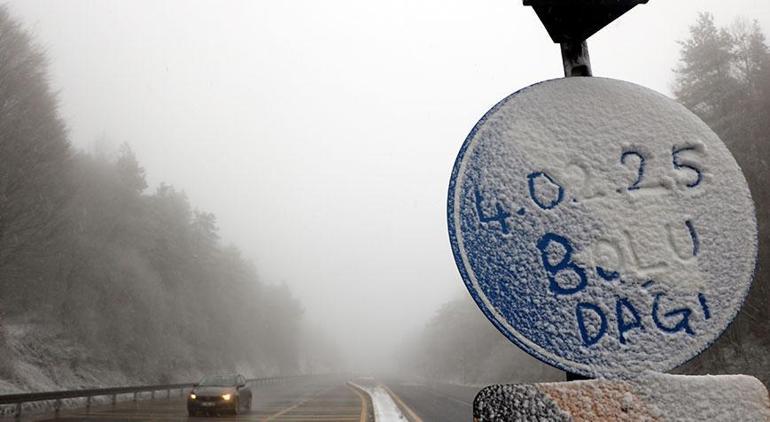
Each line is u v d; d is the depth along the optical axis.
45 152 21.92
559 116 1.65
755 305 22.52
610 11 1.86
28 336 27.34
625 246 1.51
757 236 1.47
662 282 1.47
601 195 1.56
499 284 1.54
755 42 27.78
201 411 17.86
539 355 1.47
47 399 17.47
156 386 26.53
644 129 1.61
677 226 1.51
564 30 1.94
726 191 1.52
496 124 1.67
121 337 34.28
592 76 1.75
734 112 25.34
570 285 1.51
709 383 1.40
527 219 1.57
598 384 1.42
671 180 1.55
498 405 1.46
